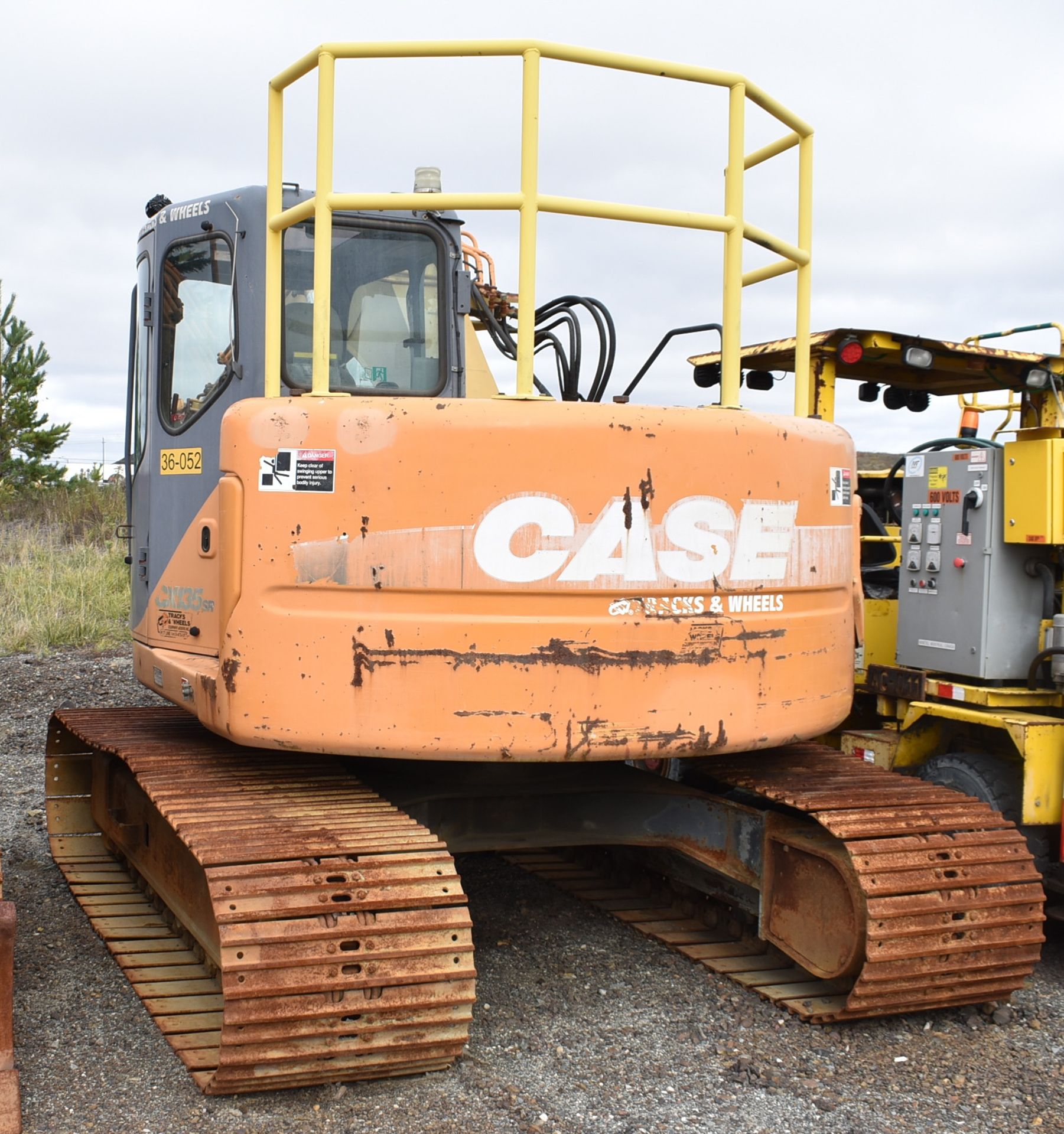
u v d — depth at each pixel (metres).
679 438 3.86
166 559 4.69
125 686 9.80
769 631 4.01
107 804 5.68
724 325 4.08
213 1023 3.82
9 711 9.02
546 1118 3.29
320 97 3.81
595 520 3.77
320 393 3.87
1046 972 4.59
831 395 5.79
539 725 3.73
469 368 5.05
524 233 3.76
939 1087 3.55
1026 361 5.76
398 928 3.36
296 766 4.33
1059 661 4.77
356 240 4.45
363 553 3.72
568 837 4.74
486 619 3.72
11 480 19.67
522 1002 4.14
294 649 3.76
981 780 4.83
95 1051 3.69
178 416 4.69
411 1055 3.45
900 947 3.77
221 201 4.46
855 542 4.55
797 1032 3.94
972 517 5.19
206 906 4.08
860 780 4.41
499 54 3.76
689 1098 3.43
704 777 5.24
